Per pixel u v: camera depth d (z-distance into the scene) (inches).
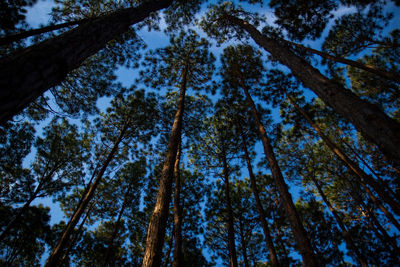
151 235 116.9
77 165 413.4
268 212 430.0
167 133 436.1
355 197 406.6
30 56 60.4
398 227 277.6
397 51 334.0
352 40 314.8
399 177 346.6
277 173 217.0
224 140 439.5
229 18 348.2
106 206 471.8
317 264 145.7
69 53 75.6
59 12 231.3
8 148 326.0
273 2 279.6
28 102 57.8
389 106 366.3
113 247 461.4
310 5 271.4
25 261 407.8
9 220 341.4
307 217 435.8
